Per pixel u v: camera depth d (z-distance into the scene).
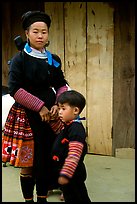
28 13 2.31
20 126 2.38
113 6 3.58
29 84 2.35
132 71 3.64
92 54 3.74
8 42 4.11
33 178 2.51
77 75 3.83
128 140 3.77
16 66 2.31
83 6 3.68
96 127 3.87
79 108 2.14
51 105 2.41
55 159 2.19
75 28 3.75
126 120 3.75
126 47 3.62
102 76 3.75
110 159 3.77
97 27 3.68
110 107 3.77
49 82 2.41
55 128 2.39
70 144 2.03
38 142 2.39
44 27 2.31
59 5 3.77
